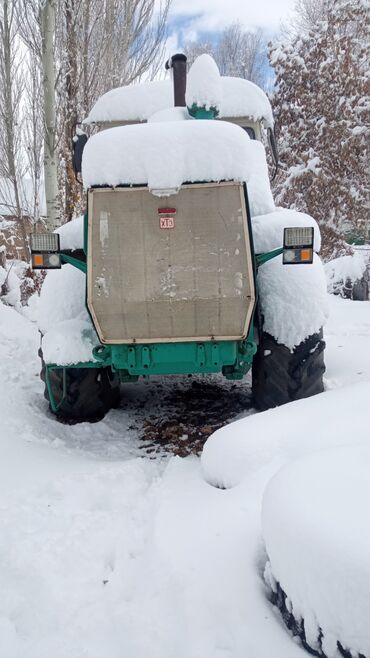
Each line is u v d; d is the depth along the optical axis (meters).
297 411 2.80
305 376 3.61
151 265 3.01
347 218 13.11
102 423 3.91
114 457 3.44
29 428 3.60
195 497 2.54
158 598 1.93
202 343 3.21
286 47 13.46
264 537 1.84
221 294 3.04
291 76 13.31
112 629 1.81
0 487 2.70
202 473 2.82
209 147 2.89
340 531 1.55
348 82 12.51
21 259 11.45
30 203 10.69
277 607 1.78
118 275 3.03
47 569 2.09
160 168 2.88
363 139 12.46
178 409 4.32
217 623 1.77
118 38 10.10
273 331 3.61
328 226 13.02
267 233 3.52
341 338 6.11
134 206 2.95
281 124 13.53
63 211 9.04
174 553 2.12
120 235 2.99
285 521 1.69
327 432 2.55
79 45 9.09
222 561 2.02
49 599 1.94
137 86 4.69
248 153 2.93
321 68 12.72
